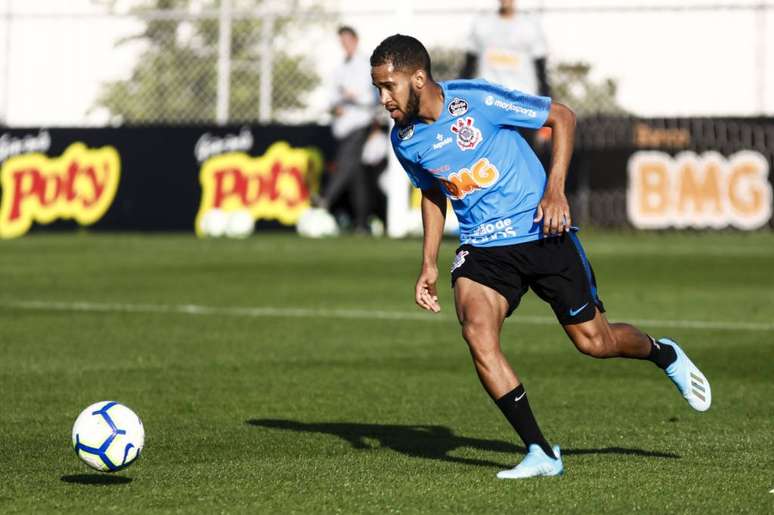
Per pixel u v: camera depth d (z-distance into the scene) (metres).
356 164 68.88
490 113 18.59
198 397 25.62
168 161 73.12
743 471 18.28
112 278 49.81
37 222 75.12
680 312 39.81
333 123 68.81
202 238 68.69
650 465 18.73
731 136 68.69
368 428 22.42
